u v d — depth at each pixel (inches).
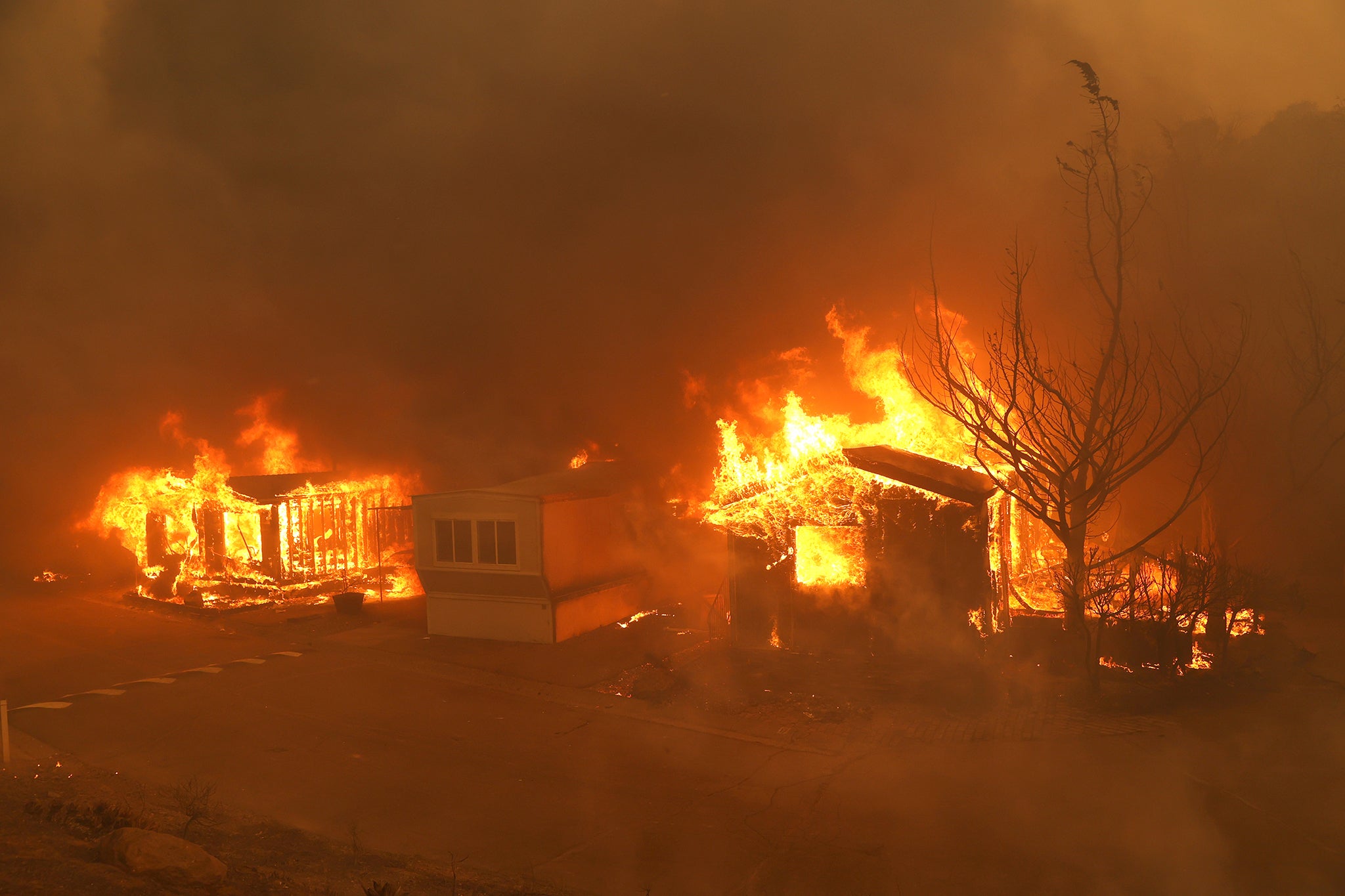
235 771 405.1
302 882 269.9
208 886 251.4
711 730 459.8
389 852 315.9
